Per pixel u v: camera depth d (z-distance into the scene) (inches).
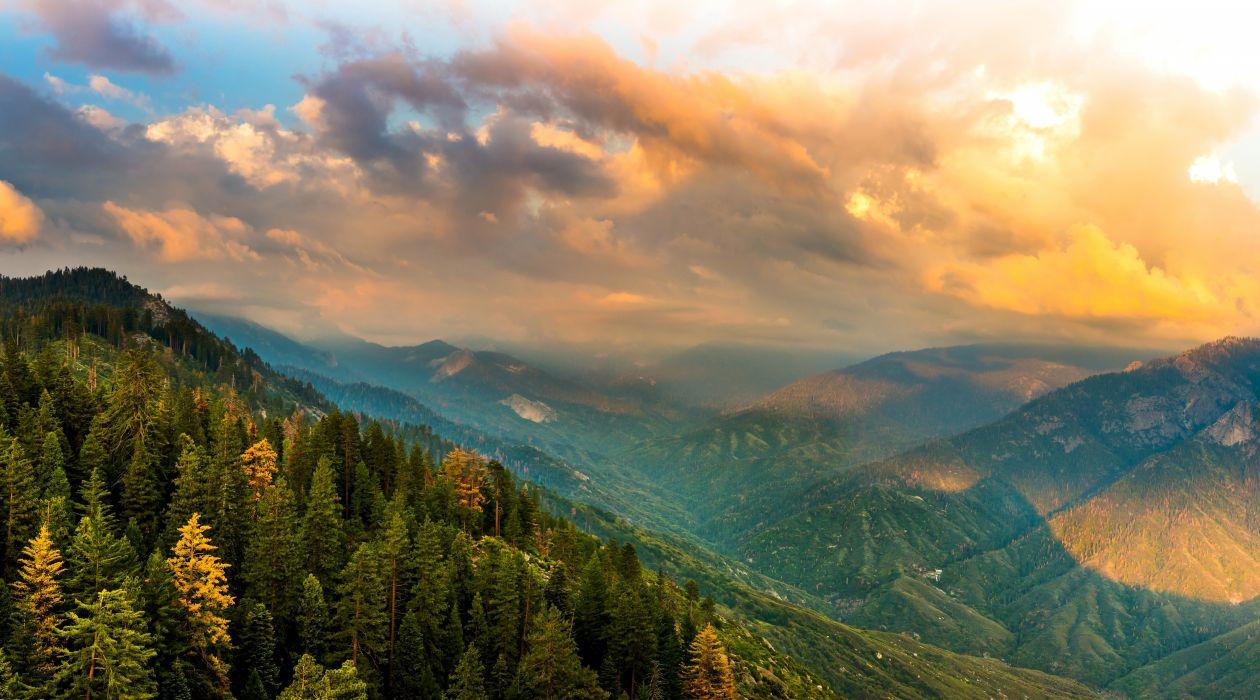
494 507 6535.4
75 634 2568.9
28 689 2466.8
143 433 4229.8
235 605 3294.8
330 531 3944.4
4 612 2679.6
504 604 4089.6
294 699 2738.7
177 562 3019.2
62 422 4557.1
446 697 3474.4
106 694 2549.2
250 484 4520.2
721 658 4419.3
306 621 3388.3
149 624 2886.3
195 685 2923.2
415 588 3846.0
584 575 4753.9
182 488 3786.9
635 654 4439.0
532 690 3730.3
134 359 4522.6
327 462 4151.1
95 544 2847.0
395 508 4773.6
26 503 3201.3
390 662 3590.1
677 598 6929.1
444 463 6614.2
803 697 6491.1
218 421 5265.8
